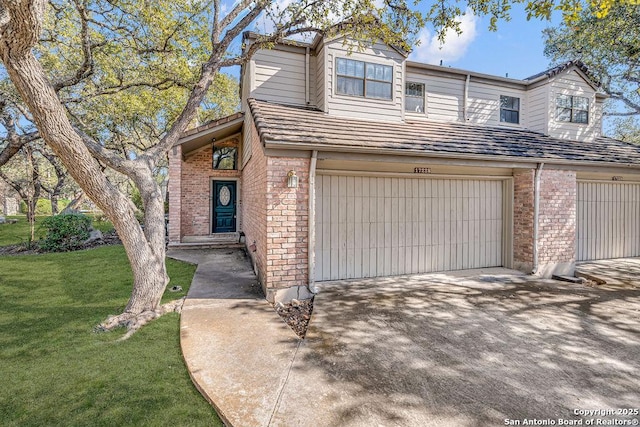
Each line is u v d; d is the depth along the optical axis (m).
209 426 2.64
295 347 4.00
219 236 12.68
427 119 9.64
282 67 8.59
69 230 11.20
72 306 5.41
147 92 13.16
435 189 8.18
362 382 3.25
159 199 5.46
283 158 5.87
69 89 9.83
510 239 8.52
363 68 8.27
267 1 6.06
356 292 6.41
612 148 9.86
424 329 4.62
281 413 2.75
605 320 5.00
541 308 5.55
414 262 7.99
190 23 7.89
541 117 10.22
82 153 4.18
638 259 10.13
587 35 11.13
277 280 5.84
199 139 11.17
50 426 2.60
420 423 2.66
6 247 11.75
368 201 7.60
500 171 8.41
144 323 4.68
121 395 3.01
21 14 3.05
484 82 10.30
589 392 3.13
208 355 3.75
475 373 3.45
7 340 4.14
